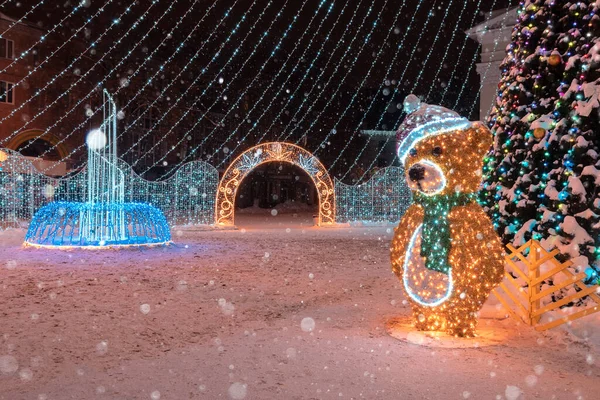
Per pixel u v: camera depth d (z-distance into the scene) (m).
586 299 6.61
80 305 7.39
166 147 35.16
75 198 23.83
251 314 7.01
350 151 41.00
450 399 4.18
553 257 6.29
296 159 22.47
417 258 5.78
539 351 5.38
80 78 28.81
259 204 41.88
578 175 7.09
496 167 8.69
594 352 5.33
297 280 9.61
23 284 8.93
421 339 5.67
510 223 8.11
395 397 4.21
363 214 26.33
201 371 4.79
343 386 4.43
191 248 14.38
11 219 21.69
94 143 13.54
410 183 5.72
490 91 18.92
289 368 4.86
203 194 24.31
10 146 28.02
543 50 7.96
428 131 5.61
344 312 7.16
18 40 28.05
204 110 36.56
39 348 5.46
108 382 4.52
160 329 6.22
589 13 7.40
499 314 6.75
